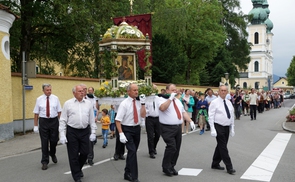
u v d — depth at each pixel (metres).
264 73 96.06
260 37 96.00
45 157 8.04
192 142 11.66
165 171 7.22
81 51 21.66
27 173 7.63
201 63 39.44
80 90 6.84
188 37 36.59
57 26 19.81
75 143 6.75
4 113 12.20
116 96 9.55
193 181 6.75
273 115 24.09
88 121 6.94
